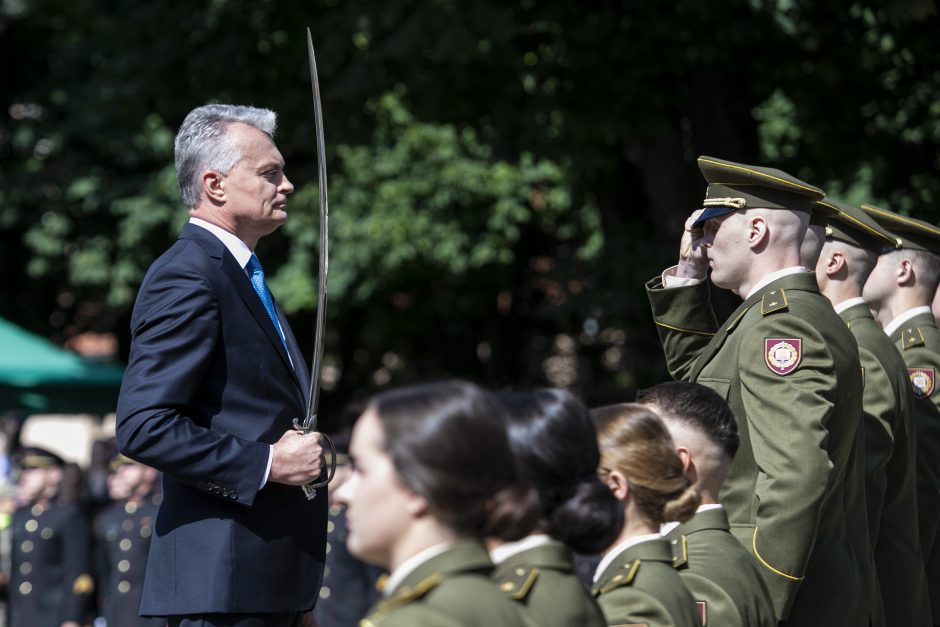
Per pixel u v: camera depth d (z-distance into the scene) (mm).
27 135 55031
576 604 6746
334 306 52625
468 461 5918
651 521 8203
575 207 42125
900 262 14984
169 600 10219
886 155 29625
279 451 10109
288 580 10305
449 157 49438
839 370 10656
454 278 55062
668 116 30453
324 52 28688
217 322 10219
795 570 10180
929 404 14375
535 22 28250
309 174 38719
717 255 11492
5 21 53531
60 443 79312
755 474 10891
